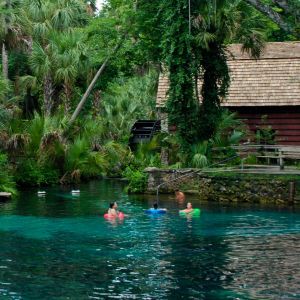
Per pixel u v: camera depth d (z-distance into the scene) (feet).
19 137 97.76
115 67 119.14
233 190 75.25
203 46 82.99
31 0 127.65
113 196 82.53
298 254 44.04
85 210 68.13
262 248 46.24
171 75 85.81
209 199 76.74
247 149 85.92
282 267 40.16
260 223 58.03
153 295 34.01
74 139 107.96
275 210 67.05
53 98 116.78
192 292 34.55
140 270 39.52
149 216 63.21
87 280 37.11
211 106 87.76
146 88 157.38
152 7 100.32
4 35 115.14
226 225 57.00
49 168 102.27
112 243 48.65
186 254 44.24
